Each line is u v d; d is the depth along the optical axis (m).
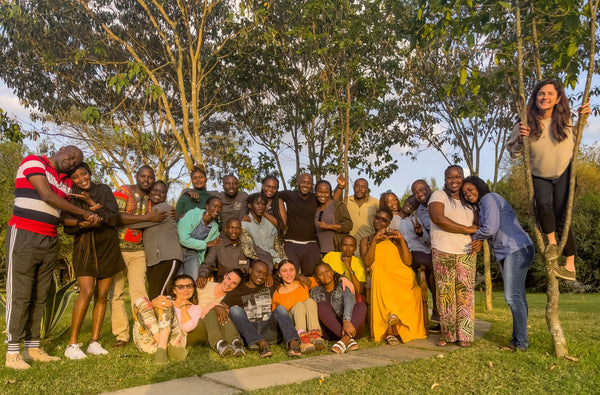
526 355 4.73
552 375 4.08
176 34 12.66
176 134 12.89
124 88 15.70
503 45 5.83
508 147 5.10
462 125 10.28
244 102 15.39
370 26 12.03
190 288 5.38
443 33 5.50
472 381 3.99
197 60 13.52
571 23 4.49
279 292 5.85
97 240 5.12
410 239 6.64
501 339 5.79
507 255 5.11
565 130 4.62
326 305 5.88
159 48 14.85
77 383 4.04
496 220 5.12
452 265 5.50
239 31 13.21
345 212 7.00
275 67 14.23
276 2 13.27
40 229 4.67
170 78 15.45
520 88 4.66
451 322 5.51
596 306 10.67
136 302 5.04
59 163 4.79
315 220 6.97
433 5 5.93
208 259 5.98
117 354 5.14
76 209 4.75
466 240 5.47
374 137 14.55
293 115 14.73
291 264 5.79
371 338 6.08
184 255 6.10
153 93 11.24
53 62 14.24
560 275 4.73
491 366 4.40
